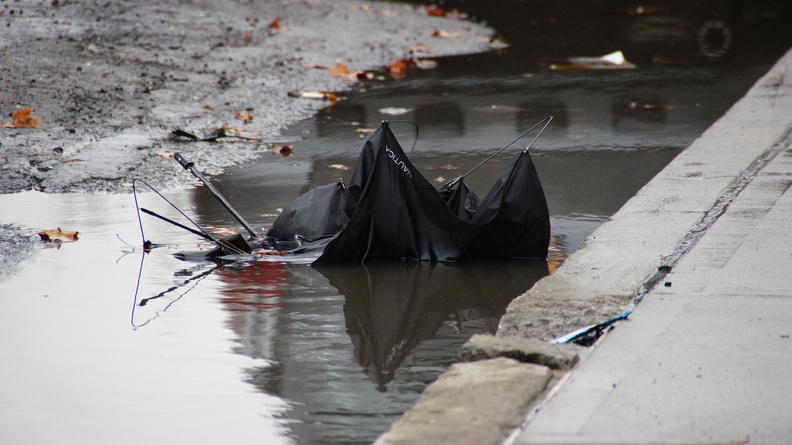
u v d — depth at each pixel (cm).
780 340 908
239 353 980
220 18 3631
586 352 900
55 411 851
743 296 1034
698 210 1423
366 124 2220
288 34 3397
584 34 3694
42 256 1310
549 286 1105
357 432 812
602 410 767
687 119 2283
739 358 867
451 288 1196
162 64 2788
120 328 1048
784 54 3169
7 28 3095
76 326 1052
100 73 2606
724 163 1711
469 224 1290
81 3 3644
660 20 4072
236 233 1400
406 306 1130
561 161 1902
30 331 1035
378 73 2877
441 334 1042
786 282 1076
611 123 2248
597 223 1484
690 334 928
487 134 2136
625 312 1001
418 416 761
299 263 1298
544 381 825
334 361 963
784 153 1777
